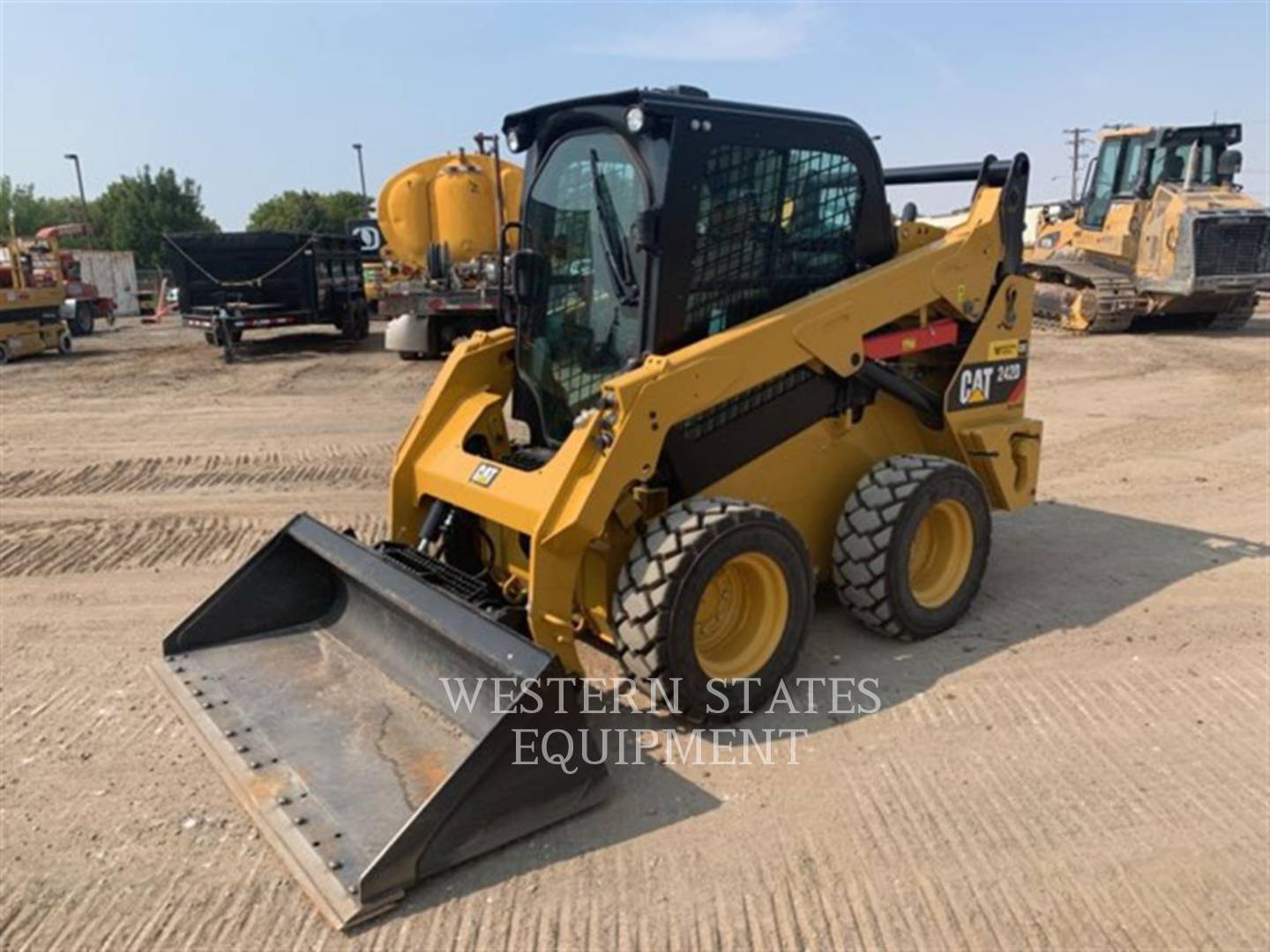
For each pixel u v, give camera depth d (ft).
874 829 10.43
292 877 9.71
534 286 14.46
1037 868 9.77
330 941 8.88
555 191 14.06
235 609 13.88
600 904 9.31
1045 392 37.78
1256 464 26.16
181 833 10.45
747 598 12.82
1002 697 13.28
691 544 11.55
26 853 10.16
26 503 23.59
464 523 14.74
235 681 12.89
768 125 12.93
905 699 13.24
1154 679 13.76
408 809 10.25
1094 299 56.34
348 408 37.17
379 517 22.17
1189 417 32.37
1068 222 63.00
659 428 11.73
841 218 14.34
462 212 52.90
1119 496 23.34
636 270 12.61
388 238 54.95
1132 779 11.30
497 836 9.94
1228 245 52.80
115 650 15.14
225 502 23.58
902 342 14.90
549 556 11.43
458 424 14.61
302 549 14.28
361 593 13.48
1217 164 55.16
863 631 15.39
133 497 24.09
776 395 13.64
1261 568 18.19
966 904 9.30
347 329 64.59
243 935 8.97
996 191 15.79
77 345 70.08
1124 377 41.29
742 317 13.47
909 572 14.70
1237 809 10.70
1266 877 9.61
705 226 12.62
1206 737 12.21
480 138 24.41
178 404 39.06
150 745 12.23
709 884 9.60
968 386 15.87
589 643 14.87
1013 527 20.95
